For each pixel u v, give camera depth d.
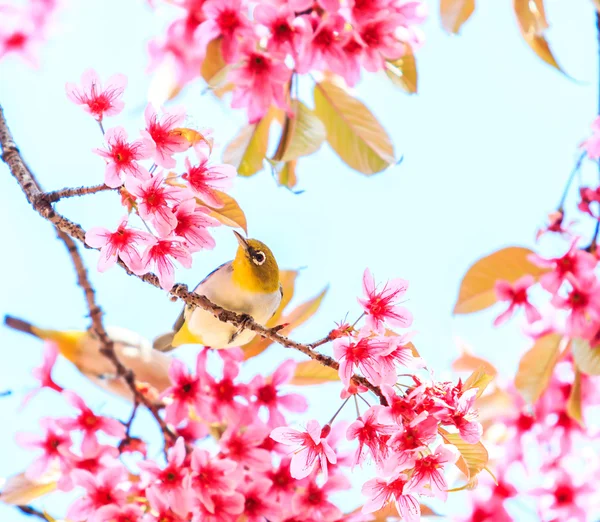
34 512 2.90
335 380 2.93
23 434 2.90
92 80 2.83
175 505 2.86
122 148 2.81
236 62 2.90
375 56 2.88
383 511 2.90
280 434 2.82
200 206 2.84
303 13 2.90
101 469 2.89
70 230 2.84
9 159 2.88
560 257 2.91
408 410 2.80
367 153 2.94
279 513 2.89
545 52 2.92
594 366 2.90
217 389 2.92
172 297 2.86
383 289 2.82
